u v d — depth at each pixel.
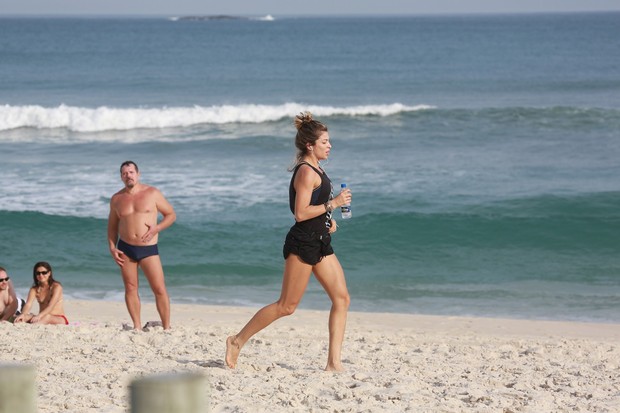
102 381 8.52
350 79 79.50
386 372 9.61
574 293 20.47
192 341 11.63
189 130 44.88
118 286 20.98
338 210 27.72
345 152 38.16
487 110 49.22
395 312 18.91
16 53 120.94
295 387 8.42
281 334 14.01
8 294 14.74
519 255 24.05
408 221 25.83
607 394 8.88
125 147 39.12
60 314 14.83
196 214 26.83
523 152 38.16
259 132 44.47
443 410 7.70
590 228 25.95
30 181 31.53
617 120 46.28
